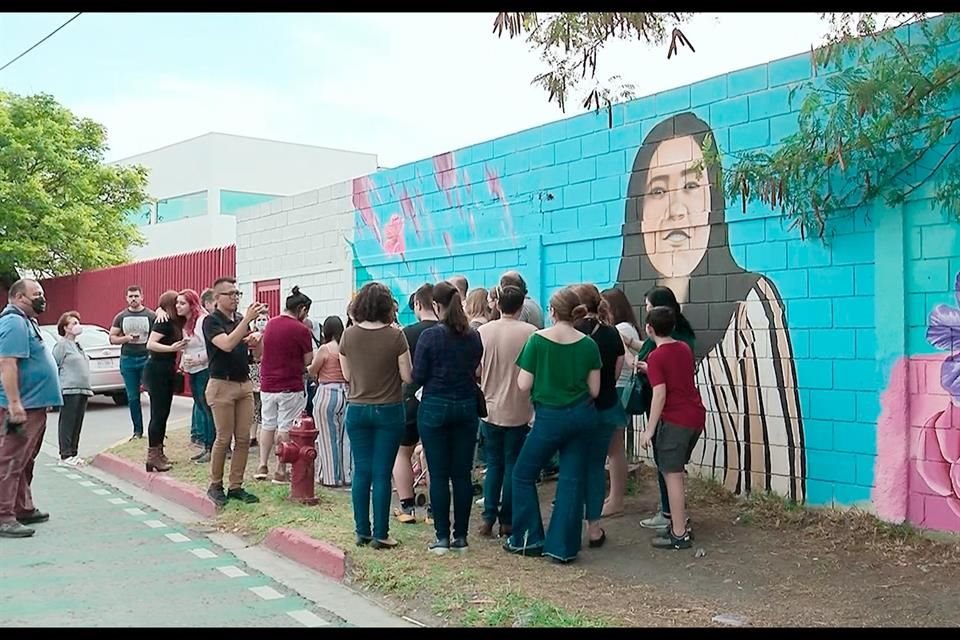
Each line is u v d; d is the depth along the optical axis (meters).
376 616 5.67
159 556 7.17
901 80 6.42
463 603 5.65
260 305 8.42
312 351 9.70
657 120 8.91
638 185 9.10
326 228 14.03
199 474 9.96
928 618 5.31
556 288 9.97
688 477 8.61
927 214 6.82
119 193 28.80
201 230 44.34
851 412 7.28
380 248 12.86
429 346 6.68
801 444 7.63
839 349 7.37
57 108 26.50
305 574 6.67
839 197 7.20
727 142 8.26
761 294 7.96
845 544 6.79
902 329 6.93
